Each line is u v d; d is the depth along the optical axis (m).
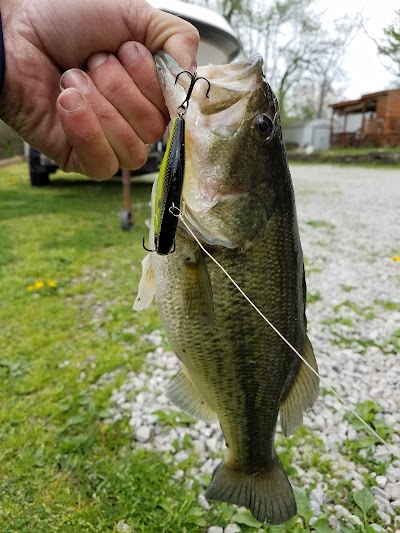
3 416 0.49
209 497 0.31
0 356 0.60
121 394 0.53
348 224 1.40
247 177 0.25
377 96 4.56
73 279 0.88
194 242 0.25
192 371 0.28
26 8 0.26
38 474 0.42
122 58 0.25
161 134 0.26
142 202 1.65
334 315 0.74
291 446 0.45
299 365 0.29
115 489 0.40
